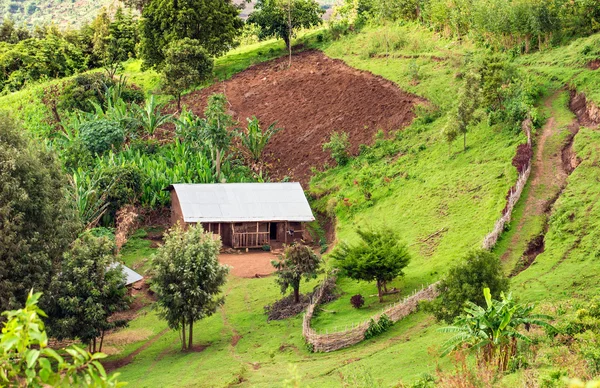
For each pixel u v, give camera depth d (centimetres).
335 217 6725
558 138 6094
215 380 3947
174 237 4759
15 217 4466
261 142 7912
